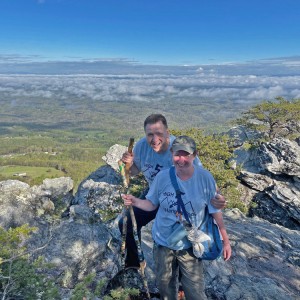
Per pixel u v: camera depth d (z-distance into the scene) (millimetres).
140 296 2652
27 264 2057
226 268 3221
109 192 9102
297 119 18594
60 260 2699
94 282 2662
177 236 1928
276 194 12039
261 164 13156
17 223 3094
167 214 1973
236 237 3963
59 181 6609
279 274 3344
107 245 2959
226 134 16906
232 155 13539
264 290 2938
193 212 1926
